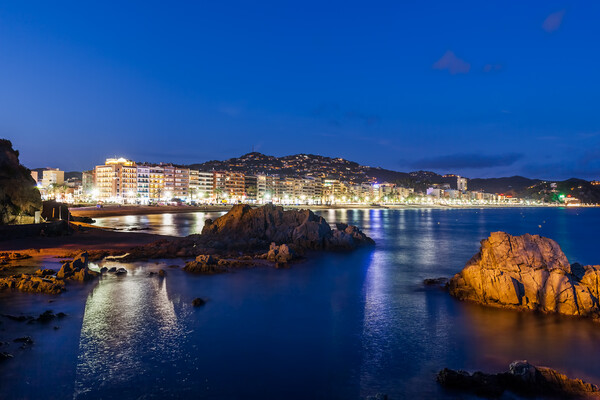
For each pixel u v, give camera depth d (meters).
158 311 30.59
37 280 35.44
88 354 22.67
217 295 35.78
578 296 31.22
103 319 28.39
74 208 157.75
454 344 25.39
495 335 26.94
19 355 22.09
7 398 18.00
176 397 18.72
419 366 22.31
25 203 77.06
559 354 24.03
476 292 35.31
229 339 25.56
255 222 71.44
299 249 62.72
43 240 66.56
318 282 42.09
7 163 78.25
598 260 64.12
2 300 31.67
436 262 57.25
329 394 19.28
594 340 26.09
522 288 32.91
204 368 21.56
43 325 26.59
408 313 31.58
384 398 18.73
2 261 47.16
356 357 23.31
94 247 62.56
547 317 30.48
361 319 30.05
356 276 45.91
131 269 45.88
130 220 142.88
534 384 19.69
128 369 21.16
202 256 47.69
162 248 58.81
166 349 23.78
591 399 18.80
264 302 34.06
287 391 19.48
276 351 23.97
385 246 76.75
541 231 131.38
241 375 20.91
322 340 25.73
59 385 19.28
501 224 170.50
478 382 20.03
